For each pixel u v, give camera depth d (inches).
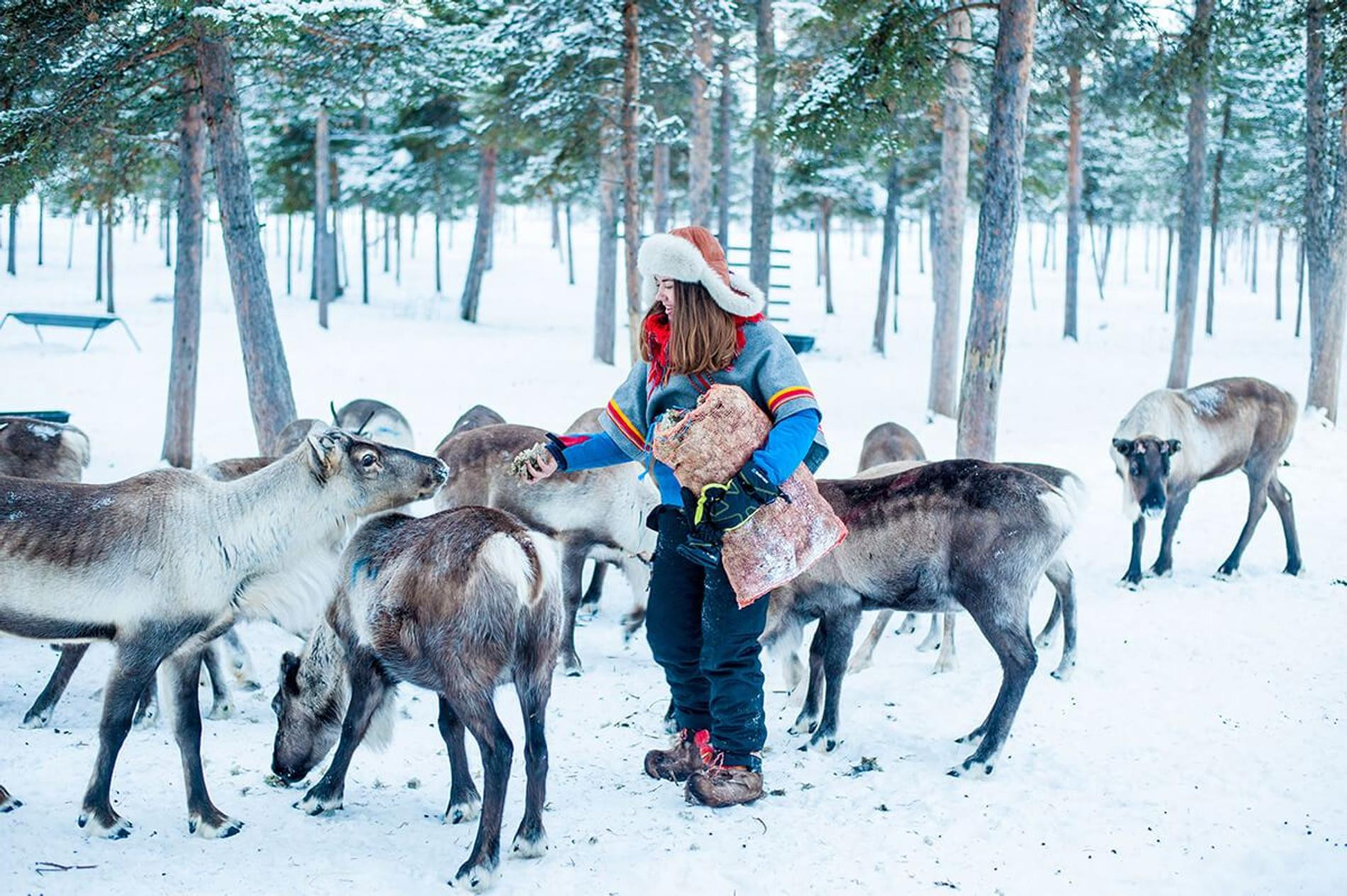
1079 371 939.3
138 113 455.8
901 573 193.9
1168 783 175.3
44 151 393.1
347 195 1150.3
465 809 160.9
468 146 1064.2
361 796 171.9
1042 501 186.9
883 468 240.8
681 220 1660.9
